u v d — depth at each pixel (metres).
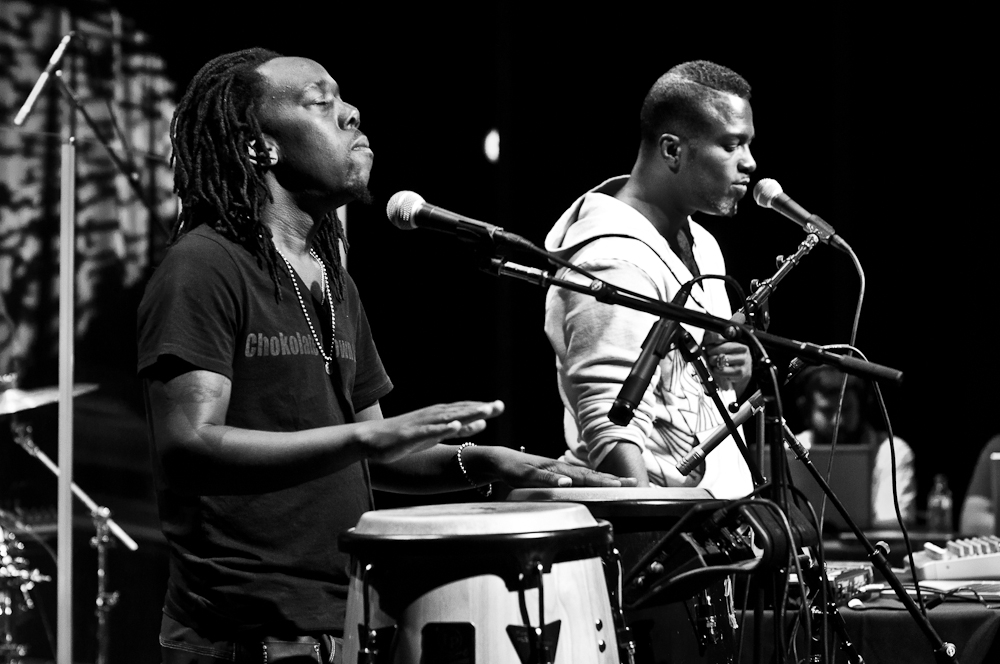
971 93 5.95
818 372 4.78
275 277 1.94
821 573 1.78
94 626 3.64
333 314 2.05
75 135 4.21
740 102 2.61
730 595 1.96
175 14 4.48
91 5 4.30
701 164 2.61
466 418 1.60
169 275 1.84
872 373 1.80
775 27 5.95
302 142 2.00
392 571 1.58
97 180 3.64
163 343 1.78
